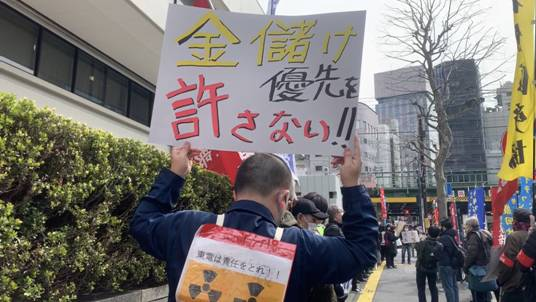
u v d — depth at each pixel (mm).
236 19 2439
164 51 2439
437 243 8094
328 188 27453
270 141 2268
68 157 3764
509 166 4918
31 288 3395
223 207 7430
